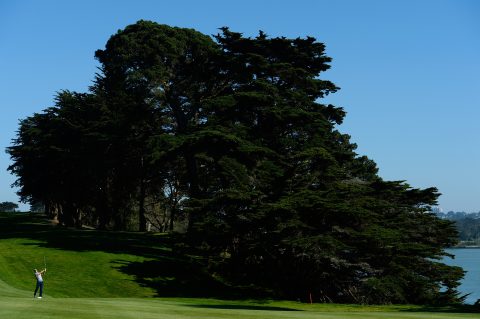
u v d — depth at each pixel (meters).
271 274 46.16
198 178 60.94
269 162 47.06
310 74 54.00
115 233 70.00
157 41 60.75
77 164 68.81
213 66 56.22
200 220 47.03
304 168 47.06
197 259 49.78
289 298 45.25
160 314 23.38
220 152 49.94
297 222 41.66
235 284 48.34
